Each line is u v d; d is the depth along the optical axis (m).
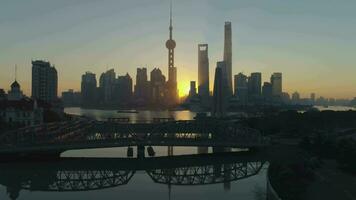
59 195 131.62
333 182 129.00
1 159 192.00
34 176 160.62
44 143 193.88
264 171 172.12
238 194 131.00
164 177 160.00
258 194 130.62
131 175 163.62
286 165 147.38
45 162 192.00
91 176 161.62
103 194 132.38
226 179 156.62
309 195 112.38
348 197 110.44
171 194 131.38
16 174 164.12
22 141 193.12
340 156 167.62
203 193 132.88
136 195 130.50
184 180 154.12
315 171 147.88
